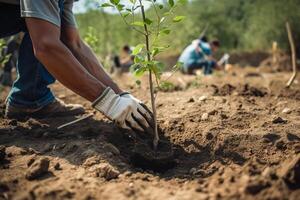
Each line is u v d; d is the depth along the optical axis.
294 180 1.65
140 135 2.42
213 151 2.28
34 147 2.35
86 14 11.62
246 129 2.47
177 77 6.38
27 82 2.84
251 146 2.25
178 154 2.33
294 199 1.56
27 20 2.22
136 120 2.32
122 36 11.99
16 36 4.13
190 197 1.68
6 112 2.95
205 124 2.54
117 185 1.84
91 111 3.14
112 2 2.19
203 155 2.29
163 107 3.14
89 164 2.07
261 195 1.60
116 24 11.82
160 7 2.23
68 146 2.29
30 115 2.97
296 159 1.70
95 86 2.27
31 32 2.21
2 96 3.87
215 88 3.95
